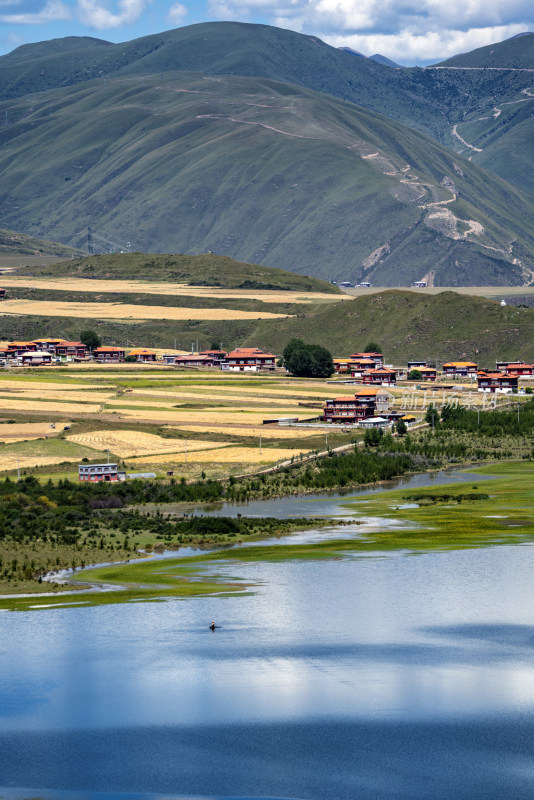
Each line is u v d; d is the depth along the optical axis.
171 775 140.62
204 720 158.62
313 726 156.25
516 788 136.50
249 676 176.75
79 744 150.62
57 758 145.88
